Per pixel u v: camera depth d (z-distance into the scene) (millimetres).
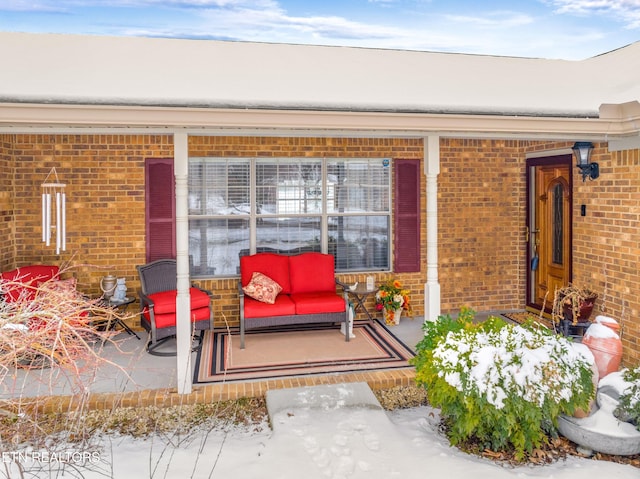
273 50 6066
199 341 6543
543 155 7453
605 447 3971
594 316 6305
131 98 4211
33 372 5207
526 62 6895
